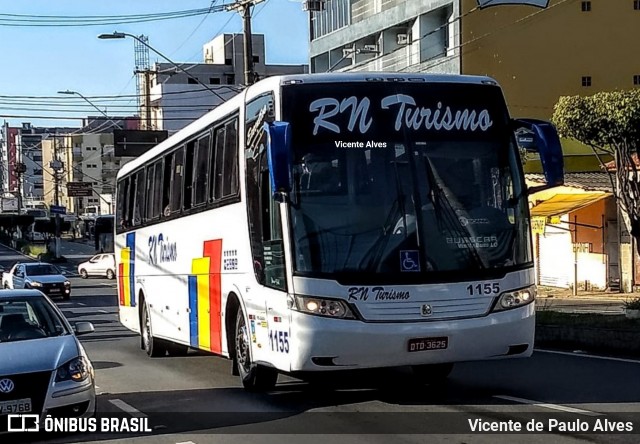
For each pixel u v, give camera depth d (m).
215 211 12.56
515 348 9.77
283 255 9.58
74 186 91.19
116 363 16.28
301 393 11.48
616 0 43.19
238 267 11.46
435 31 42.62
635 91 25.80
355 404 10.50
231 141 11.81
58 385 9.03
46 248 84.00
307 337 9.23
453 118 9.99
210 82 88.38
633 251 27.89
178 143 14.81
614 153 26.34
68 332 10.28
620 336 14.96
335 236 9.39
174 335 15.23
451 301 9.44
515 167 10.09
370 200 9.53
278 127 8.90
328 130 9.68
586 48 43.03
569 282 33.03
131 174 19.00
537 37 42.53
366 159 9.65
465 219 9.69
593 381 11.82
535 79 42.59
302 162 9.54
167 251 15.59
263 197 10.28
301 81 9.86
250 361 11.25
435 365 11.88
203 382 13.20
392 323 9.26
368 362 9.30
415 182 9.66
